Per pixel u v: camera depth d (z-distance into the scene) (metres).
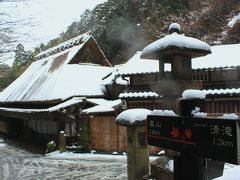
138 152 7.56
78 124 20.83
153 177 7.27
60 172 14.23
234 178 2.08
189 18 36.38
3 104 36.09
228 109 18.84
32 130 28.77
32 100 27.42
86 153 19.42
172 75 6.71
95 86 26.17
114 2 48.91
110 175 13.05
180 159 3.31
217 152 2.70
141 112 7.57
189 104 3.38
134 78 21.80
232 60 19.14
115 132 18.86
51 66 32.31
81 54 29.59
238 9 33.00
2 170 15.39
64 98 23.56
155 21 38.69
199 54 6.67
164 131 3.57
